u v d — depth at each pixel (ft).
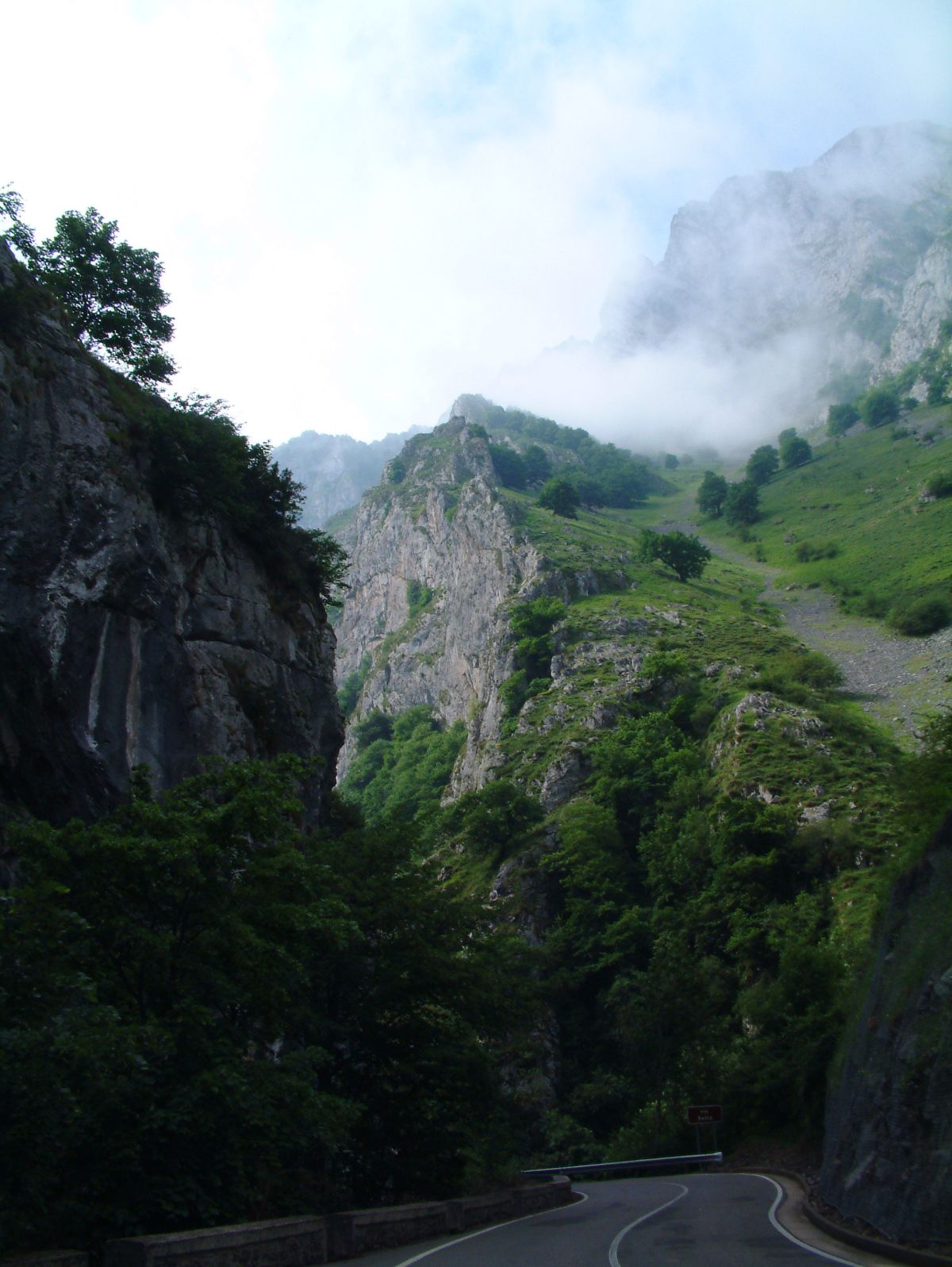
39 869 48.88
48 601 85.25
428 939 73.46
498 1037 78.79
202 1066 47.85
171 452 100.07
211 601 102.37
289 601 117.91
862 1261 40.86
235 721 99.14
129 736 88.33
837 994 127.75
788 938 172.96
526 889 233.35
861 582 427.74
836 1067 85.30
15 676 83.05
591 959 214.28
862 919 167.73
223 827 53.11
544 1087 182.70
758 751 247.50
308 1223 44.91
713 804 230.27
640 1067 154.92
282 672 111.55
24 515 86.17
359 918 70.74
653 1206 74.33
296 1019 63.62
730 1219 61.36
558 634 367.04
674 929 203.31
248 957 52.65
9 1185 36.94
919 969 61.82
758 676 309.22
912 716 281.54
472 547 505.25
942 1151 43.42
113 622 89.66
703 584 460.14
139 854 49.16
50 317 96.48
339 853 76.69
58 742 83.92
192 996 49.80
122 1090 42.57
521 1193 75.56
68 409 92.73
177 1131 43.62
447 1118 69.56
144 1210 42.75
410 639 535.19
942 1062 48.19
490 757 310.86
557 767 276.00
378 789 442.50
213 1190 46.16
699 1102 142.61
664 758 263.49
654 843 229.04
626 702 302.86
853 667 336.29
